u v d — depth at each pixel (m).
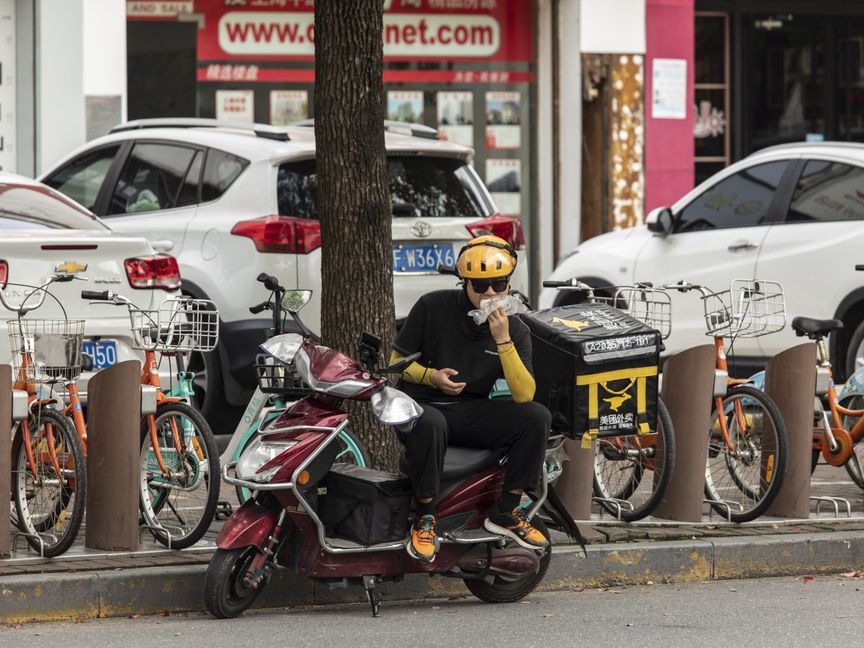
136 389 17.33
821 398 21.84
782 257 28.16
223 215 24.94
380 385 15.59
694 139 44.25
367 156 18.92
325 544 15.62
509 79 40.31
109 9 35.41
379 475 16.17
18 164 35.31
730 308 20.80
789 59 45.00
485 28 40.09
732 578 18.58
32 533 17.59
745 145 44.78
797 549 18.83
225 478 15.84
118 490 17.34
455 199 25.55
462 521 16.28
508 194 40.50
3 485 17.03
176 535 17.64
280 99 38.53
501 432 16.19
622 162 40.38
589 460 19.52
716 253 29.19
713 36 44.41
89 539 17.55
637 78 40.34
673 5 40.53
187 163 25.97
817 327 21.08
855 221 27.41
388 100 39.81
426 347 16.67
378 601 16.66
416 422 15.75
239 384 24.86
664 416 19.52
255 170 24.80
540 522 16.94
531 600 17.30
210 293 24.61
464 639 15.09
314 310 24.25
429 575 17.28
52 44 35.03
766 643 14.88
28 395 17.61
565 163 40.38
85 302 21.02
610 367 17.14
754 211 29.00
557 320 17.44
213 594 15.80
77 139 35.31
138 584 16.31
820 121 45.34
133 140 27.20
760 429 20.12
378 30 18.84
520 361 16.12
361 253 19.00
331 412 15.78
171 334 18.16
